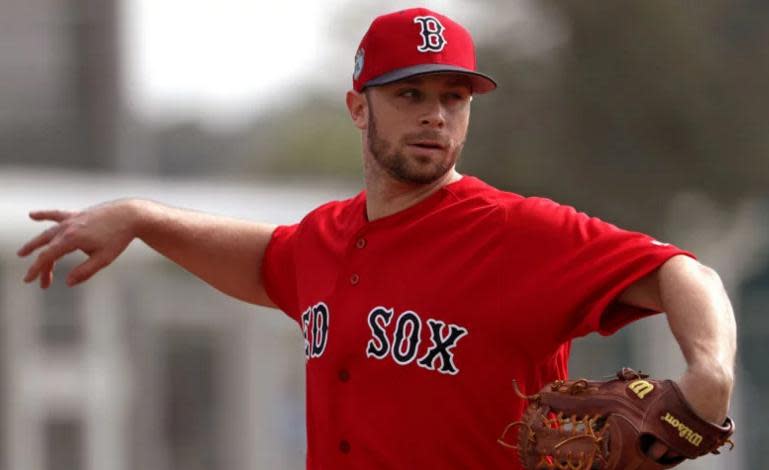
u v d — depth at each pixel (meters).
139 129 75.88
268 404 64.38
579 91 60.09
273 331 64.56
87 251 17.72
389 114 15.08
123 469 60.25
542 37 60.62
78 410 58.56
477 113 60.94
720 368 13.00
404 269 15.11
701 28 60.91
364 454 15.12
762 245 72.88
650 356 68.38
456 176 15.57
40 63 73.06
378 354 15.05
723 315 13.38
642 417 13.33
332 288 15.67
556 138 60.53
